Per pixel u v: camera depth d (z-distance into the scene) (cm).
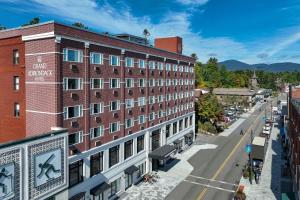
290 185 4119
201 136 7475
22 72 3014
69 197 2936
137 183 4219
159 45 6212
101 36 3369
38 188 2339
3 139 3247
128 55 3988
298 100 4656
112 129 3716
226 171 4744
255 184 4175
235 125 9181
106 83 3522
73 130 3011
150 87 4700
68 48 2892
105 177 3519
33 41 2877
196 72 14550
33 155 2284
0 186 2027
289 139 5453
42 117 2884
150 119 4747
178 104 5978
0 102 3231
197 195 3806
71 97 2966
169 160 5316
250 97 14250
